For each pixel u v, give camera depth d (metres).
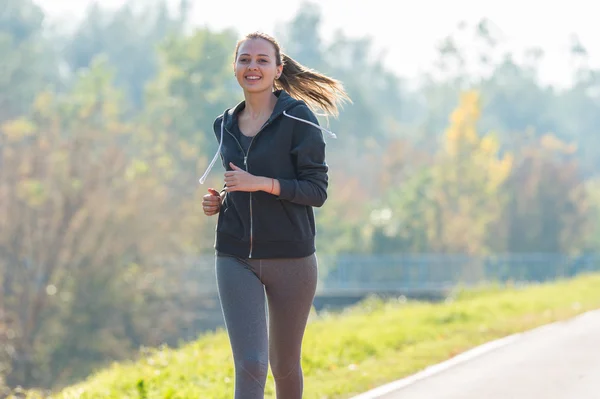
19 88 166.00
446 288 100.12
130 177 80.69
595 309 33.53
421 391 17.30
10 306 69.00
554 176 123.44
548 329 26.98
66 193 72.62
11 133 89.69
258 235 11.38
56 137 78.69
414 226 112.94
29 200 73.12
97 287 72.56
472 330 27.34
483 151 116.62
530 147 132.25
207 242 90.44
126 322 74.50
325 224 118.62
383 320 32.47
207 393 17.69
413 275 105.00
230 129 11.63
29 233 71.38
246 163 11.45
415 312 34.78
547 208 122.19
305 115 11.40
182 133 128.62
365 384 18.25
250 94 11.55
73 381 66.25
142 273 77.50
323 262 107.19
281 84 12.39
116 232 74.75
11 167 73.94
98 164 76.50
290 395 12.13
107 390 19.25
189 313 81.38
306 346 23.48
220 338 29.03
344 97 12.61
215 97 131.25
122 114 142.88
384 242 112.75
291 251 11.43
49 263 70.94
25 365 65.62
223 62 133.38
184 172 101.44
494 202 118.62
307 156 11.34
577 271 113.06
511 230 121.38
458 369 19.84
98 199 73.94
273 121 11.40
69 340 69.75
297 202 11.26
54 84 198.88
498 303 36.75
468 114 116.75
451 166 115.25
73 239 72.31
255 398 11.08
